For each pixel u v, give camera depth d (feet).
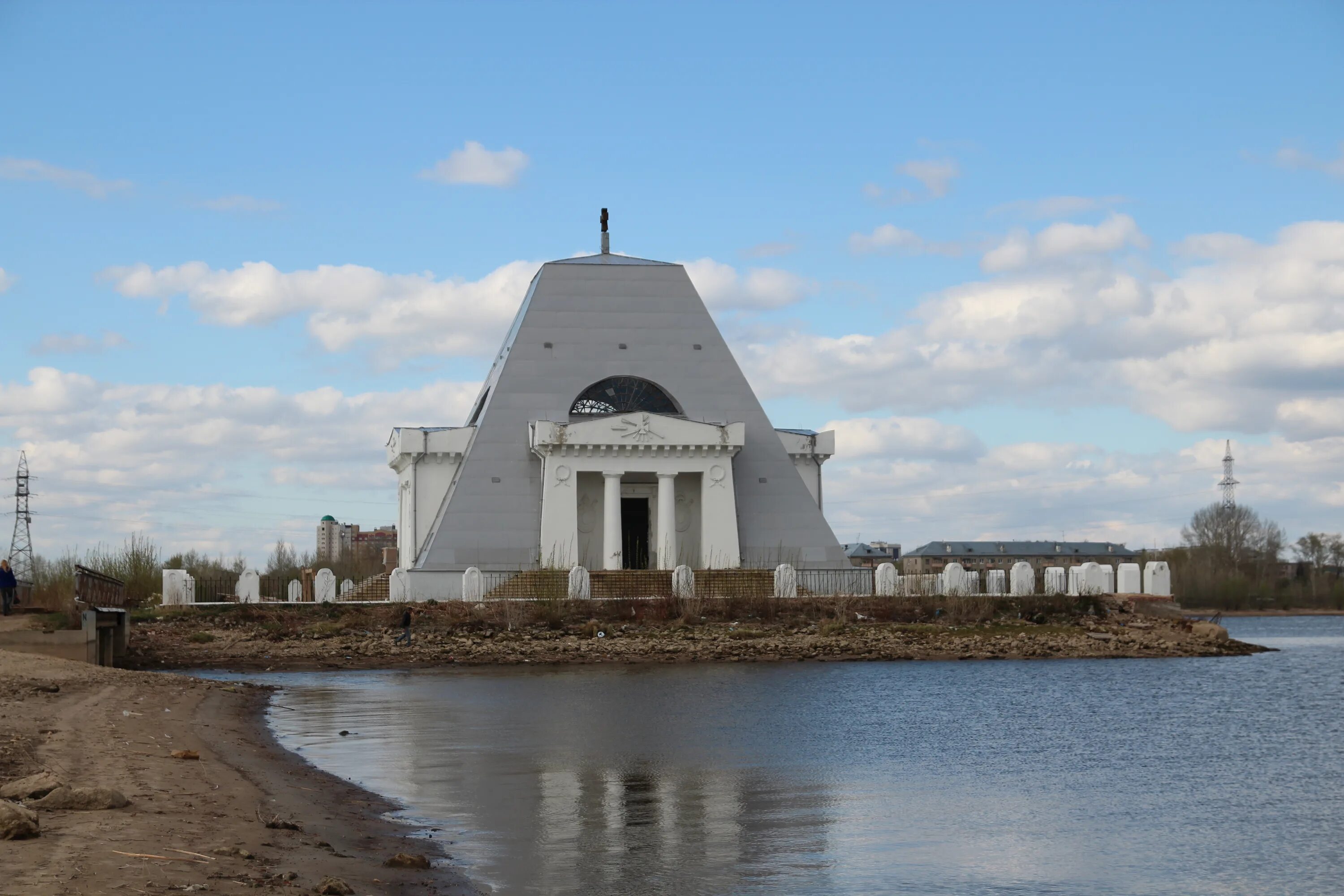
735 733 115.65
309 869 57.52
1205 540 588.50
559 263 280.31
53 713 108.78
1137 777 95.30
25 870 51.47
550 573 239.71
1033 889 62.95
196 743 98.12
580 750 104.06
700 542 268.82
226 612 218.79
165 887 50.57
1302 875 66.28
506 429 270.05
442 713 127.75
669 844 70.38
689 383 279.49
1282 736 117.91
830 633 213.66
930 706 137.80
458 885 59.00
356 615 217.15
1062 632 221.87
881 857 68.54
